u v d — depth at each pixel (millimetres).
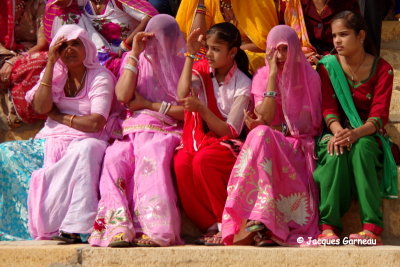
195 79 17688
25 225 17250
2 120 19969
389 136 18234
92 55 18062
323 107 17250
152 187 16188
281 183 16234
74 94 18172
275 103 16969
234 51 17500
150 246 15625
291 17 20641
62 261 15273
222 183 16359
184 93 17219
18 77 19422
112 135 18172
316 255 14570
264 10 20547
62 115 17938
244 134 17938
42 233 16672
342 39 16969
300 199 16297
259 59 19516
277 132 16594
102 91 17969
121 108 18594
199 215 16594
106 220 15945
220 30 17312
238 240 15750
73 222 16203
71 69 18109
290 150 16609
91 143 16938
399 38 22438
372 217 15703
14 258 15391
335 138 16141
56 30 20062
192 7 20906
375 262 14445
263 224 15320
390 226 16375
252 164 15703
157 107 17641
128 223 15820
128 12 20312
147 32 17891
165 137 17141
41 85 17766
